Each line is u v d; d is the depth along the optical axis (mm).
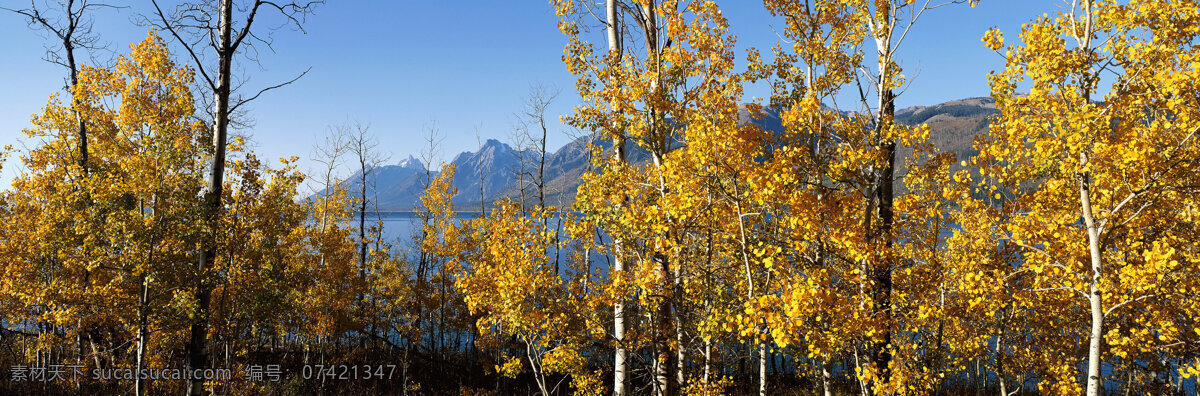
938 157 8352
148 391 13188
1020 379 12828
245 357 18078
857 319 6715
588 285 8625
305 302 16562
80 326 10211
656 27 8742
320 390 16922
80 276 10297
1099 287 6750
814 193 7023
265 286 10906
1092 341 6934
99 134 11641
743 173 6133
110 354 12586
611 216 7137
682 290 7723
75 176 10375
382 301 22844
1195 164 6324
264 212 10180
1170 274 6844
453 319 23219
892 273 7688
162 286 8773
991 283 7785
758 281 7863
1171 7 5934
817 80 8500
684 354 8703
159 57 10938
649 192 7250
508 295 7613
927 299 7766
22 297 9484
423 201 22469
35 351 14938
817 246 7156
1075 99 6375
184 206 8617
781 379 19641
